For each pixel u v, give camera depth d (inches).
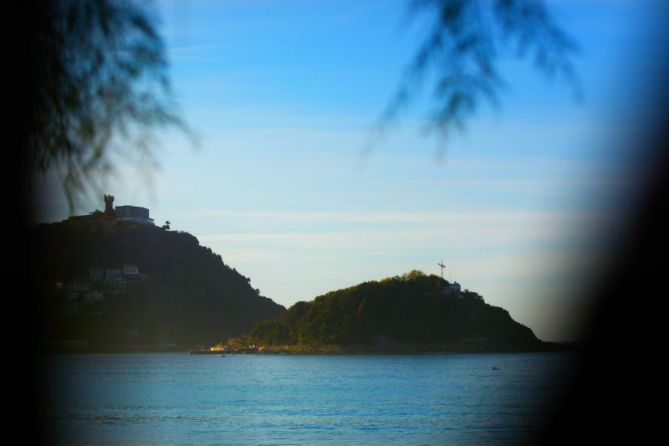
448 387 4151.1
